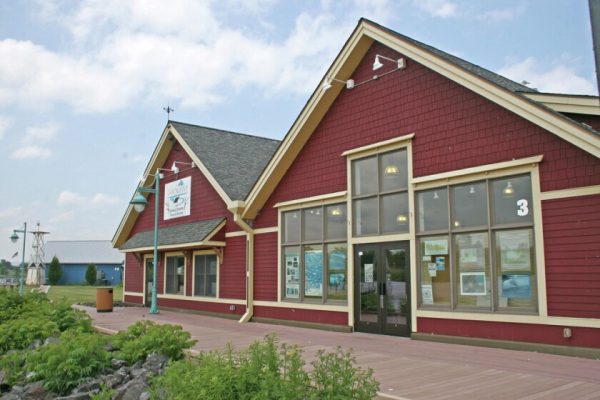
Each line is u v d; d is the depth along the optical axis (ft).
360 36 42.06
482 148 34.68
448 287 35.96
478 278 34.37
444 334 35.65
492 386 22.48
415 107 39.11
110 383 26.78
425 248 37.63
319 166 46.85
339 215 45.03
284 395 16.55
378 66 41.22
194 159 65.00
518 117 32.89
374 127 42.09
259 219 53.47
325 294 45.62
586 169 29.66
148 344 29.22
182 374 20.93
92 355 28.45
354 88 44.11
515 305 32.37
